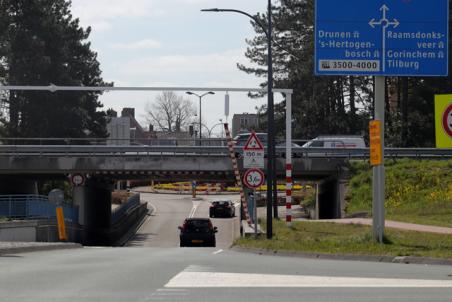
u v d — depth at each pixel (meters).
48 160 55.94
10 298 13.42
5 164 55.75
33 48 80.31
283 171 56.75
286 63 86.06
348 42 25.48
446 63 25.50
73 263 21.55
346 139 60.72
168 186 128.62
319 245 26.11
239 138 59.69
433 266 19.97
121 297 13.47
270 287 14.84
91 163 56.16
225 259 23.23
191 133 115.69
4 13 81.06
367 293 13.90
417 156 56.81
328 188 63.09
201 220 47.91
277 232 36.34
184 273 17.59
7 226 40.16
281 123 85.62
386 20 25.48
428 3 25.55
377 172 25.72
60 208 38.81
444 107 24.70
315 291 14.22
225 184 126.38
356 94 85.81
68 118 82.31
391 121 79.12
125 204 73.69
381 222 25.72
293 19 85.12
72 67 87.31
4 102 85.44
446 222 36.69
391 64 25.44
